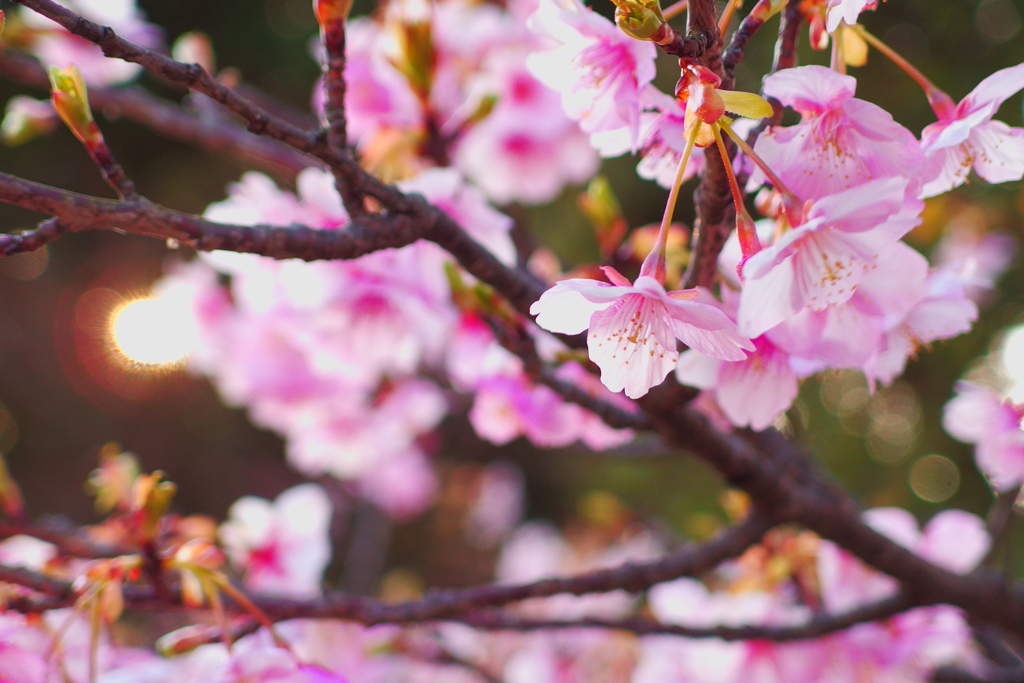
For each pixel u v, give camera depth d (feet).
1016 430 1.64
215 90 1.27
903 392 5.38
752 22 1.26
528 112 2.22
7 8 2.10
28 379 7.45
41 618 1.45
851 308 1.29
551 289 1.23
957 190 3.97
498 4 2.41
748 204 1.51
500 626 1.62
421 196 1.36
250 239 1.28
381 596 4.26
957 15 4.56
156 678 1.43
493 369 1.73
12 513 1.57
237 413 7.74
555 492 7.17
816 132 1.24
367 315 1.77
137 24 2.12
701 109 1.20
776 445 1.75
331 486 4.27
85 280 7.64
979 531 1.86
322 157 1.32
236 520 1.95
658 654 2.05
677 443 1.50
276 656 1.34
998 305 4.64
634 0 1.21
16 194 1.21
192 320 2.68
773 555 1.90
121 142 7.09
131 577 1.41
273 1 6.88
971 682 1.79
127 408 7.61
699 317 1.22
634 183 5.41
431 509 6.46
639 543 3.41
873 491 5.01
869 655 1.76
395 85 1.86
